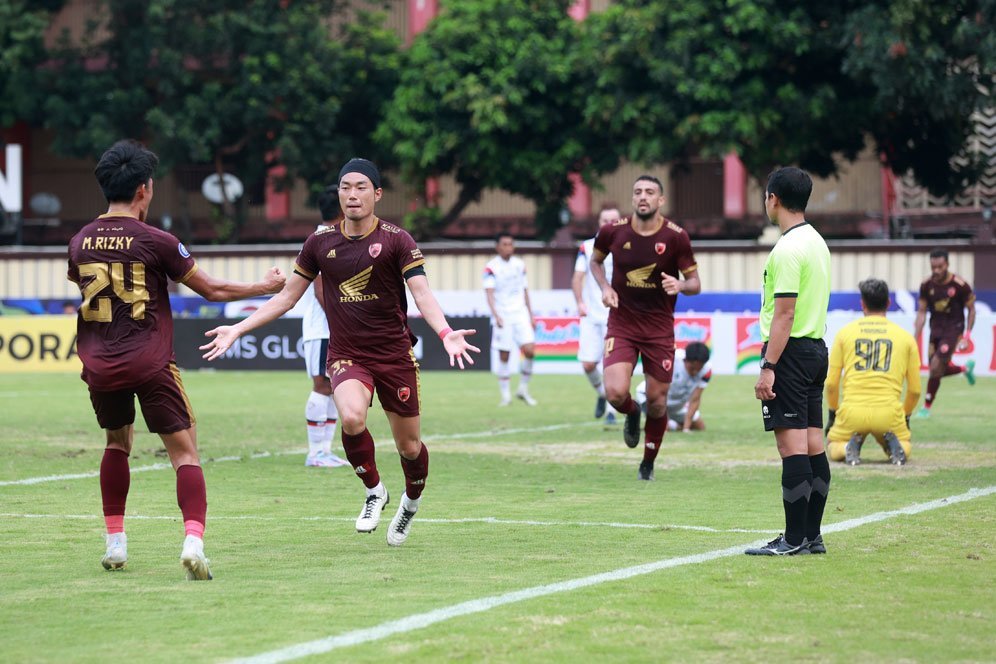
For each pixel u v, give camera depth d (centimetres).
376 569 1806
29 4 9944
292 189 9888
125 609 1550
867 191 9975
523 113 8731
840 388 3347
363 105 9769
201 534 1738
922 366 6556
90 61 10081
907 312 6831
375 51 9750
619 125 8388
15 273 8731
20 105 9588
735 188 9975
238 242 10338
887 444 3158
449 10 9019
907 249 7888
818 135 8456
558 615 1498
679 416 3966
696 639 1384
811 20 8144
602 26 8544
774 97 8256
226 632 1427
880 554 1900
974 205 9306
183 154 9400
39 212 10962
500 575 1753
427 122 8969
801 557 1878
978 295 7069
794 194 1916
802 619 1478
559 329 7112
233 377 6888
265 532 2156
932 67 7612
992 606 1548
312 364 3122
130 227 1753
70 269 1766
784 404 1888
